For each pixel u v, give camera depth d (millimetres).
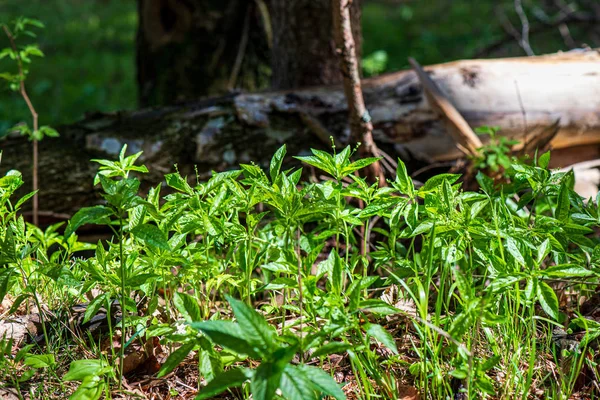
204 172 3807
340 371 2299
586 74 3992
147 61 6664
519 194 3652
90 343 2436
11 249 2180
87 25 14094
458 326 1847
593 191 3961
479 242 2148
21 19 3590
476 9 13906
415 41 11594
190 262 2197
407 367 2260
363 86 4008
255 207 3615
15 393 2121
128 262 2180
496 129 3549
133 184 1849
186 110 3924
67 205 3775
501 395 2053
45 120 8383
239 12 6344
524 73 3955
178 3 6375
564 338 2412
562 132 3955
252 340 1512
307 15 4492
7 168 3750
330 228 2482
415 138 3855
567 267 1974
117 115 3959
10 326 2430
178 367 2352
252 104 3861
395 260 2342
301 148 3836
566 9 8672
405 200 2219
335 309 1852
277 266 2043
